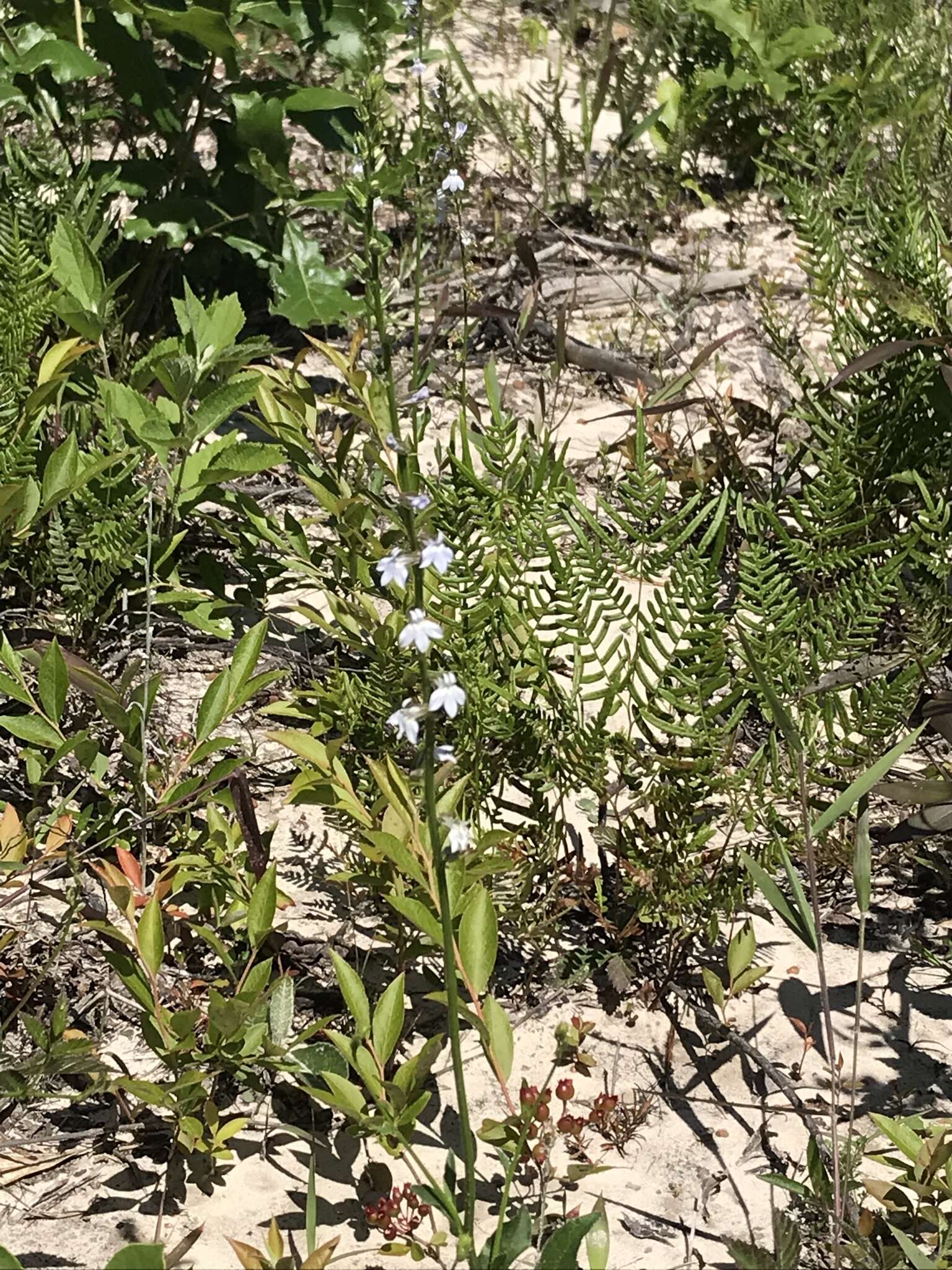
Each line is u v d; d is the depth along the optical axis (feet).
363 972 1.83
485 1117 1.67
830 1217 1.53
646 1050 1.79
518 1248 1.36
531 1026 1.81
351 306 3.10
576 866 1.91
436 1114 1.67
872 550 2.01
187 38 3.06
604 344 3.50
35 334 2.25
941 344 2.19
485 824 2.05
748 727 2.31
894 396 2.38
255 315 3.42
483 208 4.00
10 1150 1.57
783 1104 1.73
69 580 2.16
